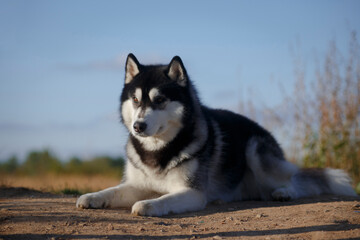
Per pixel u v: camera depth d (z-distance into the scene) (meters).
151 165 4.80
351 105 8.03
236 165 5.59
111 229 3.45
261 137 5.96
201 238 3.21
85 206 4.48
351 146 8.00
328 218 3.73
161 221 3.81
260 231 3.40
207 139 5.02
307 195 5.99
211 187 5.25
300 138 8.45
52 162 14.34
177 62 4.86
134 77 5.07
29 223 3.62
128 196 4.88
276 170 5.70
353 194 6.15
